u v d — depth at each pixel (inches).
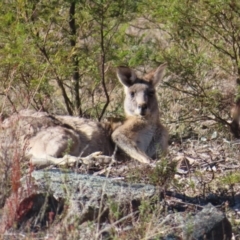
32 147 645.3
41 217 424.8
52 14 732.7
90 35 764.0
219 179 555.2
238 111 764.6
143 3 751.1
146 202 451.8
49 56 735.7
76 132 676.1
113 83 810.8
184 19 756.0
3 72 732.0
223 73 803.4
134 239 422.0
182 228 441.1
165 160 532.1
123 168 594.9
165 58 773.9
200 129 782.5
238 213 502.0
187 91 799.1
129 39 800.3
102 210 445.7
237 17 753.0
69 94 858.1
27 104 709.3
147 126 714.2
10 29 720.3
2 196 441.7
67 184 466.6
